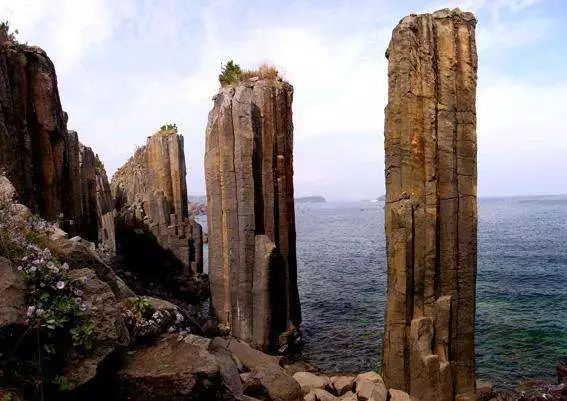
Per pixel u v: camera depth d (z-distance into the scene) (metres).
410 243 14.55
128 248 40.53
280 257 22.56
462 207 15.07
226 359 8.73
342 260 52.81
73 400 5.72
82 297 6.42
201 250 39.62
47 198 16.67
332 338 24.03
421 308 14.80
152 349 7.17
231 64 25.20
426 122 14.55
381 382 14.22
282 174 23.48
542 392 17.06
